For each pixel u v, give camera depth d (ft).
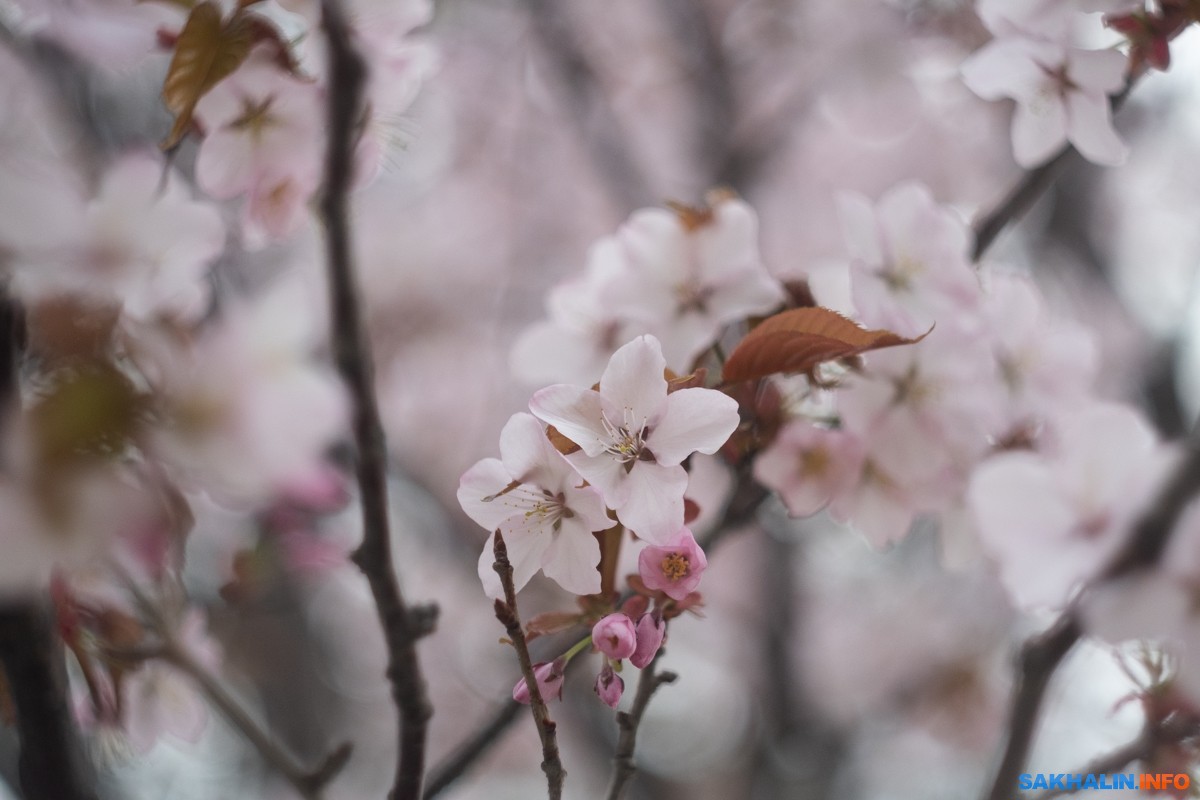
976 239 2.18
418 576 5.82
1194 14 2.04
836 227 7.00
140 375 1.71
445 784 2.03
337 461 1.94
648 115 6.66
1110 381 5.82
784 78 6.34
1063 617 1.98
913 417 2.06
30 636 1.78
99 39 1.94
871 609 6.70
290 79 1.93
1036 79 2.12
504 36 6.45
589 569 1.81
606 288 2.11
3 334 1.70
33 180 1.77
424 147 5.96
